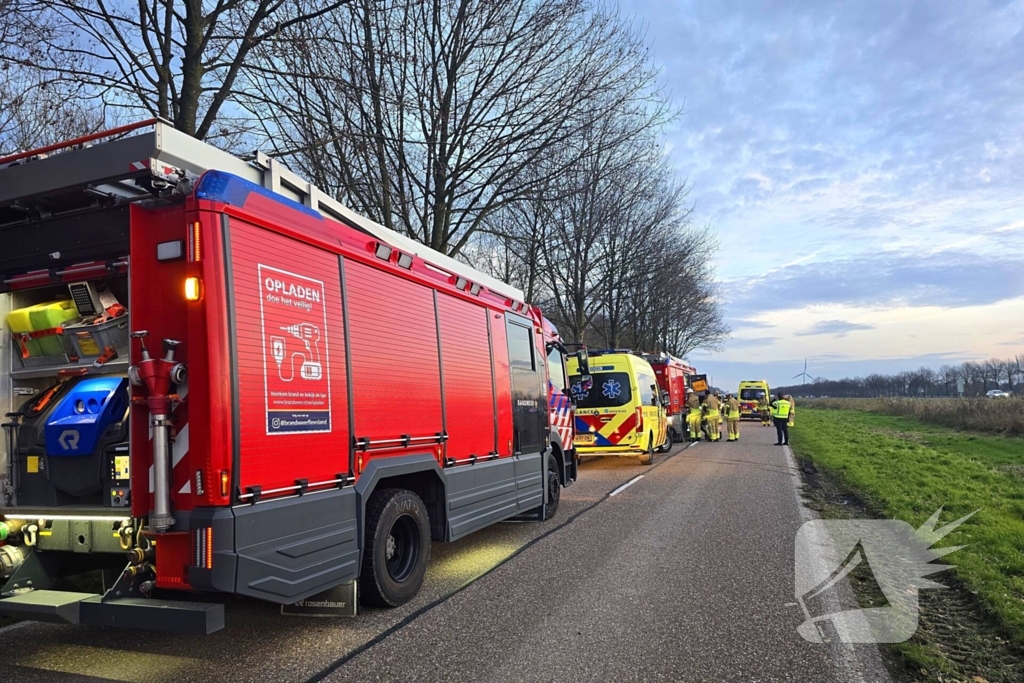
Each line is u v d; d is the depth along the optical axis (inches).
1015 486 437.1
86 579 194.5
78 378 193.5
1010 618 189.3
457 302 272.4
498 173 513.7
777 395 908.0
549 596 226.8
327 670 165.3
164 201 157.8
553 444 382.0
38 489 184.9
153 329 155.2
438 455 244.8
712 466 637.9
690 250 1133.7
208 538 144.6
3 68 329.4
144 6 341.4
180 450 149.9
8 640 188.9
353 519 192.2
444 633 191.8
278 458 163.8
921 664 164.6
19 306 195.6
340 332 193.2
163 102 335.9
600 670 163.9
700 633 189.5
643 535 323.3
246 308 158.4
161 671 164.9
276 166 196.7
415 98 482.3
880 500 395.2
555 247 850.1
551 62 505.0
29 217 181.3
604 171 768.9
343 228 202.4
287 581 163.5
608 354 669.9
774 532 326.3
